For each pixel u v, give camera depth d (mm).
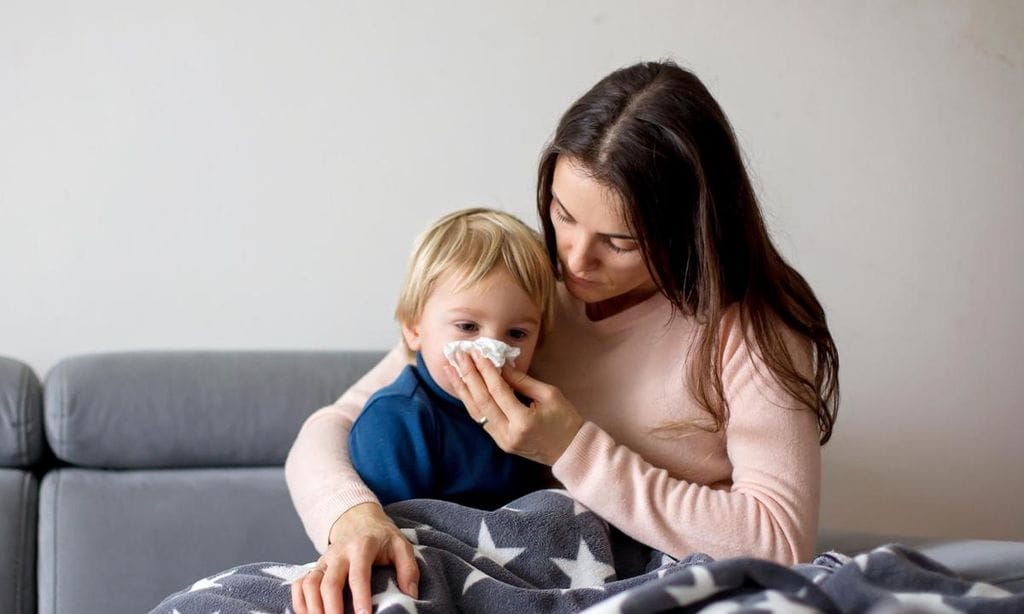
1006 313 2398
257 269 2068
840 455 2357
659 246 1282
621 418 1427
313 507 1326
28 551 1769
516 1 2137
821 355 1432
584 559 1300
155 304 2033
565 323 1485
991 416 2408
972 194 2363
